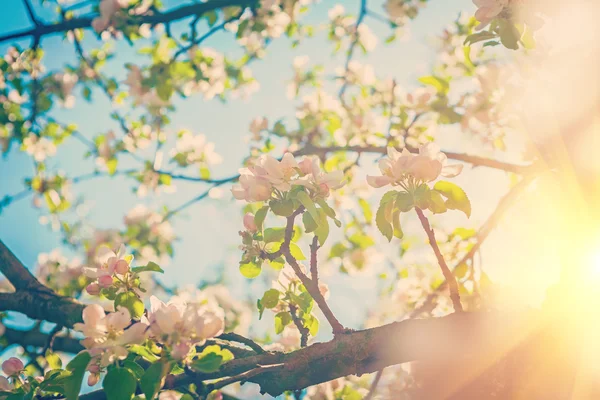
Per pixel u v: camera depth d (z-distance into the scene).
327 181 1.05
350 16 2.29
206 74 1.88
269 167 1.05
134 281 1.11
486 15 1.12
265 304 1.17
